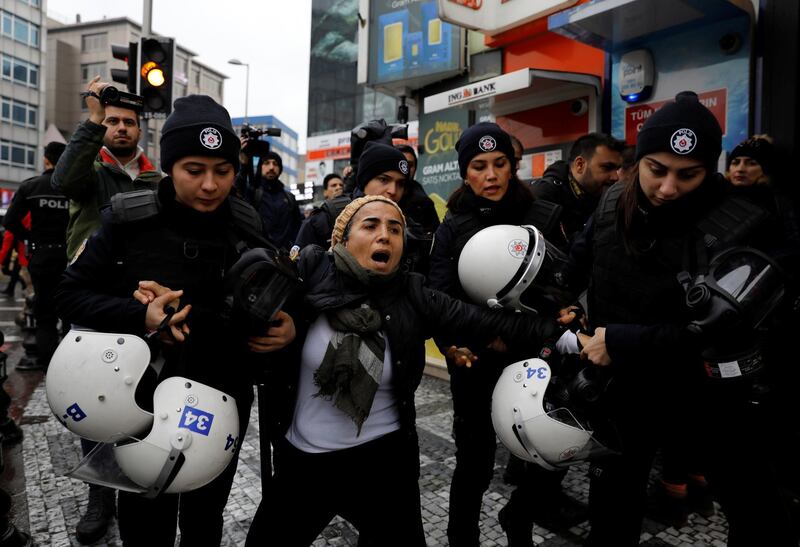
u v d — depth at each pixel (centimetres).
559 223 215
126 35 5544
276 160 549
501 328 162
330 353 142
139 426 133
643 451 160
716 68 354
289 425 156
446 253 210
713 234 140
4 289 1328
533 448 153
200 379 150
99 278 148
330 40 2025
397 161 241
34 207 423
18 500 260
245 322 134
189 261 150
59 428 355
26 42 4356
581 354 157
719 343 135
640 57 385
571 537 231
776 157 251
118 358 131
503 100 482
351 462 149
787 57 325
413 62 562
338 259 148
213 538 164
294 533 149
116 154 258
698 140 133
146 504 150
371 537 151
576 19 354
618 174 260
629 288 154
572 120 446
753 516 144
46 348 445
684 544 228
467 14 455
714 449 149
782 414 256
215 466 135
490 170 206
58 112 5600
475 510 203
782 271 130
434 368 507
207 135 142
